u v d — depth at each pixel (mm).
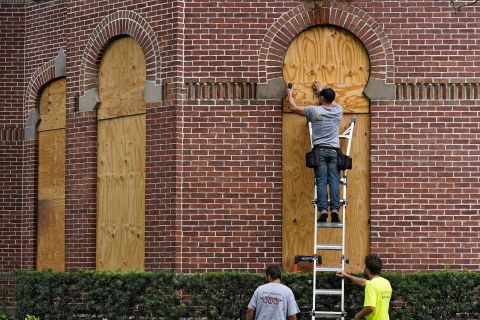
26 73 61938
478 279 46844
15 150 61875
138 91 53000
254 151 50656
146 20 52500
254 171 50594
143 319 48906
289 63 51031
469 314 47031
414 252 49938
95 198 54562
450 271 48125
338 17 50781
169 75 51250
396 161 50281
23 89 62031
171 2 51344
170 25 51312
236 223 50469
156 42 51969
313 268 47281
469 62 50656
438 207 50125
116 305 49188
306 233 50562
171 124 50938
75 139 55594
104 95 54656
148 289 48469
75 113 55688
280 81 50688
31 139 61469
